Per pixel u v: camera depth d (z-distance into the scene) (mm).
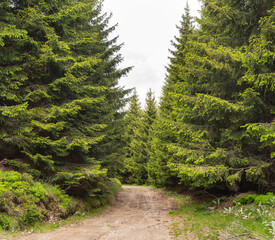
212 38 10000
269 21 7254
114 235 7133
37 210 7504
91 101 10508
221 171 8586
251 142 8602
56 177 9594
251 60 7133
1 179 7512
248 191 10117
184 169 9133
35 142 8867
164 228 7984
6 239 5684
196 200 14531
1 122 8555
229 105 7930
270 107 8125
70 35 11836
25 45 9508
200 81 10375
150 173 28562
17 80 9852
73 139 10070
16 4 10078
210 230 6461
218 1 9844
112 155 13664
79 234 6926
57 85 10234
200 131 9961
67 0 11281
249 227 5793
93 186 13070
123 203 15570
